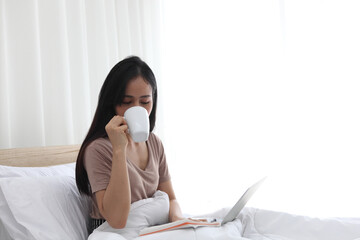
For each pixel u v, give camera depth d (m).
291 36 3.18
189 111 3.20
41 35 2.09
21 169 1.49
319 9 3.15
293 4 3.18
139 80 1.34
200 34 3.23
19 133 1.97
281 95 3.19
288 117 3.18
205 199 3.20
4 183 1.28
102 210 1.24
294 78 3.18
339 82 3.12
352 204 2.89
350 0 3.11
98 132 1.36
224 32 3.24
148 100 1.38
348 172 3.09
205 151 3.22
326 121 3.14
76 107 2.26
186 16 3.22
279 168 3.18
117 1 2.72
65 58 2.16
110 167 1.30
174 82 3.18
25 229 1.25
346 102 3.11
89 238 1.17
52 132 2.11
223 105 3.23
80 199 1.46
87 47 2.41
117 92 1.33
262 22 3.22
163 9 3.14
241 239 1.03
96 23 2.45
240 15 3.24
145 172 1.44
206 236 1.05
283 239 1.20
